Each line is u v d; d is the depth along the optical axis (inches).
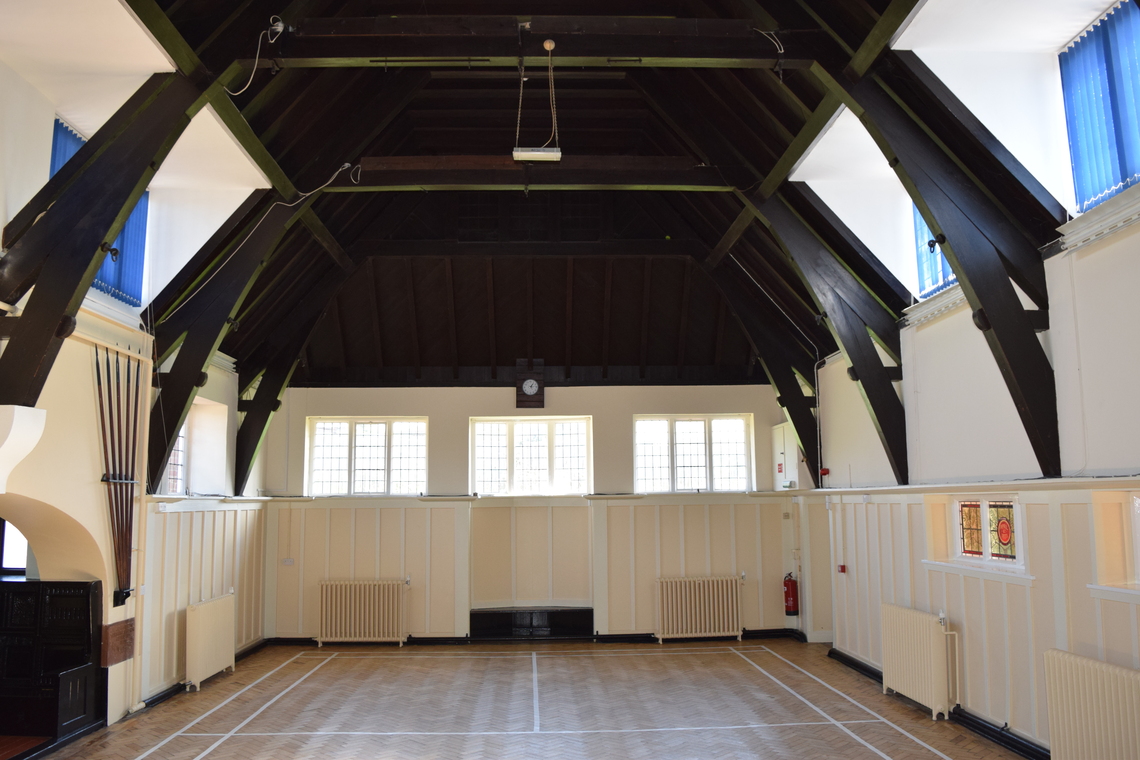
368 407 585.9
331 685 420.5
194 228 376.2
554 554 585.0
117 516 343.9
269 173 361.7
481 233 545.3
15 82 275.7
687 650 509.7
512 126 489.7
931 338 374.0
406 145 500.7
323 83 354.0
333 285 522.3
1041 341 289.6
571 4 361.7
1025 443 301.6
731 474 601.3
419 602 541.6
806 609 533.0
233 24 287.9
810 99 331.3
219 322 390.0
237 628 491.5
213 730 337.4
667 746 316.5
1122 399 249.0
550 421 604.7
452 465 582.2
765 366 538.9
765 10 300.0
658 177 400.2
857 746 309.0
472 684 422.3
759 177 395.9
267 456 573.9
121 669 351.3
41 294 261.9
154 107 277.6
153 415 382.6
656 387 597.3
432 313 574.9
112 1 238.5
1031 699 287.4
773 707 369.1
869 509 424.2
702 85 383.6
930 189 291.0
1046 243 286.0
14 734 311.3
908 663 359.3
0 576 443.8
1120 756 230.8
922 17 260.4
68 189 270.1
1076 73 273.6
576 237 546.0
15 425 251.8
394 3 350.9
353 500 548.7
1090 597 258.4
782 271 470.0
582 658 487.5
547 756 306.7
